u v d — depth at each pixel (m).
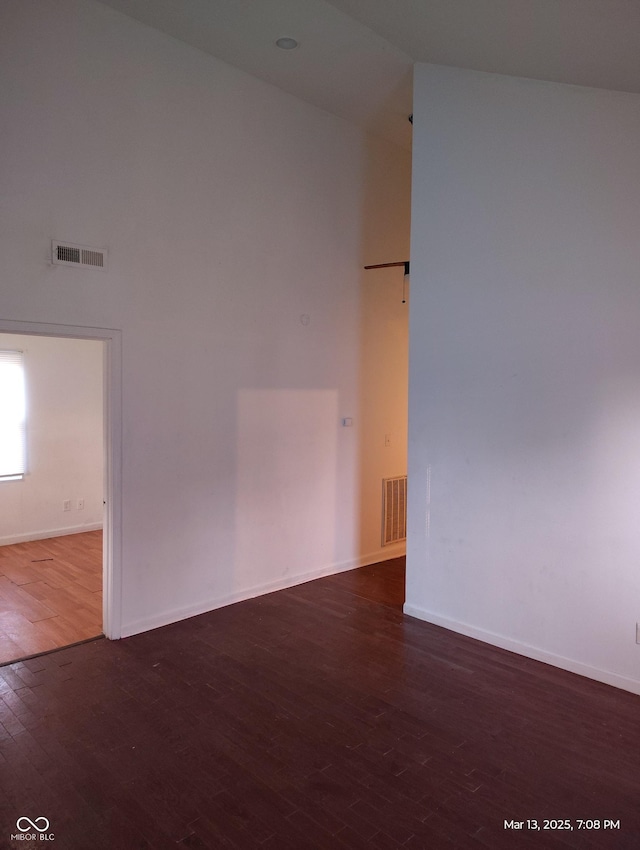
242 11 3.58
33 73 3.31
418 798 2.36
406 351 5.77
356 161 5.17
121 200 3.71
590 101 3.24
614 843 2.13
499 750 2.69
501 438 3.69
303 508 4.96
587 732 2.83
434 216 3.98
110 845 2.11
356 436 5.36
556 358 3.42
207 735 2.78
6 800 2.34
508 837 2.16
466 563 3.90
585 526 3.33
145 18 3.71
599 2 2.29
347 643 3.81
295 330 4.79
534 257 3.50
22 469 6.09
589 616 3.33
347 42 3.85
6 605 4.41
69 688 3.21
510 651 3.68
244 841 2.13
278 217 4.61
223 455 4.36
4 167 3.22
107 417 3.74
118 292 3.71
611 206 3.18
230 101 4.25
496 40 3.10
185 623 4.11
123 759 2.60
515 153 3.56
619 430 3.18
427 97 3.99
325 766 2.56
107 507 3.78
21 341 6.01
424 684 3.28
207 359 4.21
